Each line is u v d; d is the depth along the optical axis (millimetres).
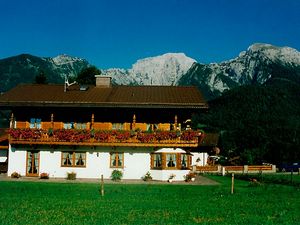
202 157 69625
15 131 42844
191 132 42500
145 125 44531
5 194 29891
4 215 21328
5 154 51250
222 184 39438
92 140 42656
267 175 52125
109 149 43375
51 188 33781
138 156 43250
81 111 44906
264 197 29422
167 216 21406
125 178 43062
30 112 45031
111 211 22812
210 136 72000
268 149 76938
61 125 44938
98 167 43312
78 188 34062
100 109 44156
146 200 27406
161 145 42469
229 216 21609
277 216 21750
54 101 43656
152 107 43031
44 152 43562
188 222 19797
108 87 50312
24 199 27438
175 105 42969
